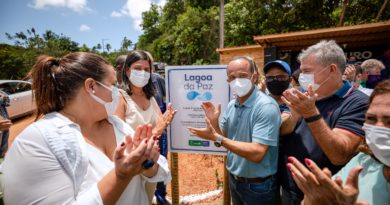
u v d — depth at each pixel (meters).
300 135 1.73
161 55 28.17
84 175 1.06
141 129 1.03
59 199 0.96
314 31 6.66
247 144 1.83
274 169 1.93
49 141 0.99
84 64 1.14
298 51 8.00
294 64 8.12
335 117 1.55
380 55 7.01
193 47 22.25
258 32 14.55
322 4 12.48
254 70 2.02
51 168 0.97
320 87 1.62
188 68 2.69
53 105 1.14
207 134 1.93
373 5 11.54
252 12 14.02
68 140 1.04
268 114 1.79
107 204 0.95
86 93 1.14
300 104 1.39
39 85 1.14
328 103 1.61
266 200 1.95
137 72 2.53
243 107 2.00
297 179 0.90
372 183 1.07
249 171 1.94
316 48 1.61
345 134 1.46
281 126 1.89
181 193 3.75
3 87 8.93
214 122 2.26
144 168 1.00
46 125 1.03
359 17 12.16
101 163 1.13
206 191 3.79
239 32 14.87
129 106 2.49
